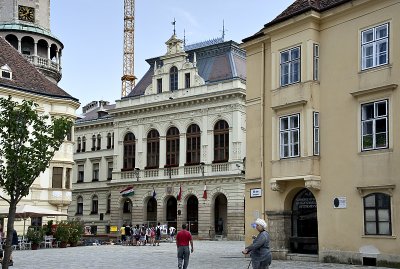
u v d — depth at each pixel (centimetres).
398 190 2442
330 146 2767
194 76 6700
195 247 4559
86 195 8056
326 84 2830
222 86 6400
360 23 2706
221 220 6619
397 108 2494
